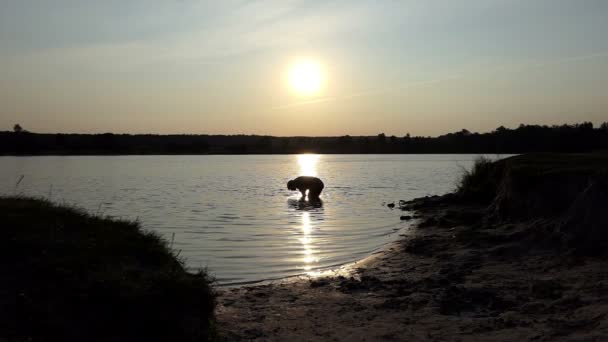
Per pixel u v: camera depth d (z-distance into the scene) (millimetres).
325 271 11625
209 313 6941
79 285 6207
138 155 147625
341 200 27375
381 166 74188
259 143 185375
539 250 11914
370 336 7215
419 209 22328
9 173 50562
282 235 16078
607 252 10852
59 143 140875
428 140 171375
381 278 10711
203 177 47531
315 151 181750
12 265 6289
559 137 81562
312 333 7402
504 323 7418
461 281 10031
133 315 6137
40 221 7297
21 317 5664
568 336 6617
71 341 5695
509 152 94750
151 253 7480
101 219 8188
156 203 25141
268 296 9477
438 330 7348
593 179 13047
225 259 12680
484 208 20375
